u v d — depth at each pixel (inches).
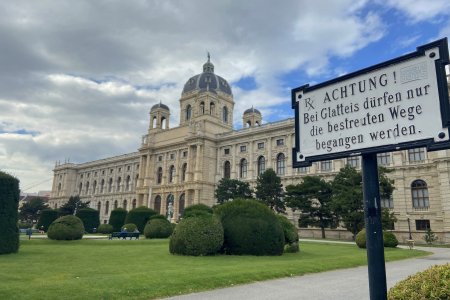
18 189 928.3
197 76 4190.5
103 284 465.7
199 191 3248.0
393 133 211.8
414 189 2100.1
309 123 259.8
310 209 2085.4
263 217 979.3
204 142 3373.5
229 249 959.0
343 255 992.9
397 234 2086.6
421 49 205.3
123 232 1630.2
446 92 193.3
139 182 3986.2
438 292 229.3
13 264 692.1
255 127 3132.4
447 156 1902.1
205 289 495.2
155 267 671.1
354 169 1931.6
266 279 583.8
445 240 1854.1
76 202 3846.0
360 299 446.0
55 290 428.5
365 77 231.0
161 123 4217.5
